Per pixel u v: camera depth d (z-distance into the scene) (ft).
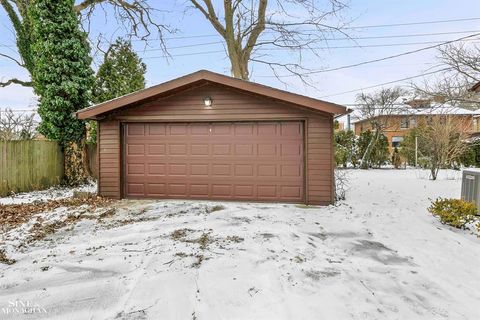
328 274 12.10
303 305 9.75
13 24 41.42
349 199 27.91
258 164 26.37
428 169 58.44
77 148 37.37
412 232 17.76
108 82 45.96
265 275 11.50
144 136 27.81
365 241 16.28
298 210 23.15
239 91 25.96
